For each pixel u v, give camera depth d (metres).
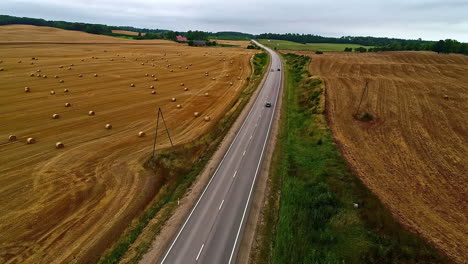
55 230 17.00
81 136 29.78
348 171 23.34
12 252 15.32
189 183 22.97
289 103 45.78
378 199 19.56
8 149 25.91
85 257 15.51
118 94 45.50
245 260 15.73
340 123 33.62
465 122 31.72
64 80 50.91
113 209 19.20
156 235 17.34
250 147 29.48
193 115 38.22
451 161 24.11
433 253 14.88
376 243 16.03
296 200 20.64
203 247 16.47
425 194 20.03
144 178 22.95
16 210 18.25
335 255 15.46
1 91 41.91
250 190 22.12
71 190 20.61
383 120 33.66
